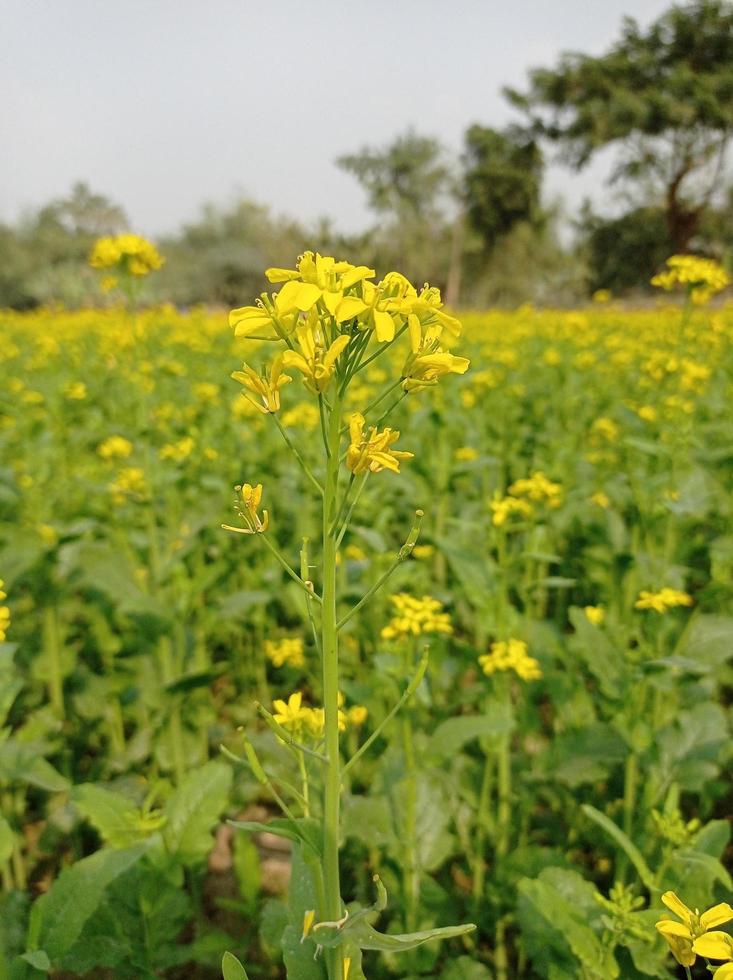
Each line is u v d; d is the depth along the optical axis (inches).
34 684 145.5
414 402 265.9
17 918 80.7
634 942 78.7
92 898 71.6
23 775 97.2
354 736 121.4
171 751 132.5
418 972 98.7
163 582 148.6
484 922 106.3
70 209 2202.3
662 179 1689.2
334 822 59.6
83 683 144.5
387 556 141.8
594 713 126.2
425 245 2142.0
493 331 506.9
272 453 214.1
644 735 106.3
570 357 370.3
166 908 93.0
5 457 235.8
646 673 105.3
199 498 194.5
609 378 300.0
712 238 1753.2
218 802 90.4
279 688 173.3
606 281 1801.2
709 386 261.0
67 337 487.5
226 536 177.6
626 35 1720.0
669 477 142.7
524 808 113.1
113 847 86.3
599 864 119.2
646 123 1610.5
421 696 96.9
